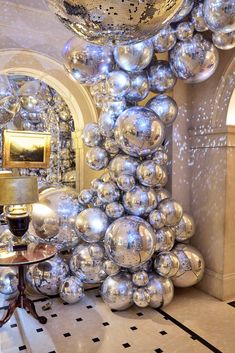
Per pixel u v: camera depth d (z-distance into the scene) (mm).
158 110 2736
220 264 3166
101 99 2777
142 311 2912
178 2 877
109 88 2469
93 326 2646
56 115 4758
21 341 2418
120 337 2471
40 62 3529
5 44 3227
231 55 2930
